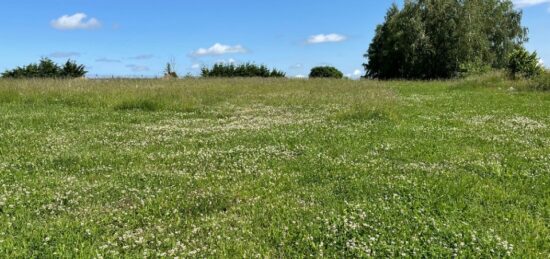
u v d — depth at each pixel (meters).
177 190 8.97
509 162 11.14
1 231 6.71
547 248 6.50
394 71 73.69
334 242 6.57
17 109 20.47
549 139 14.12
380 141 13.68
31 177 9.63
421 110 21.70
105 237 6.69
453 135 14.80
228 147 12.97
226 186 9.25
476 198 8.48
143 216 7.63
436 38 64.88
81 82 32.84
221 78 49.38
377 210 7.72
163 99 23.41
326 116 19.66
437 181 9.45
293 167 10.67
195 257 6.14
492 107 23.00
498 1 71.94
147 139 14.19
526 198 8.52
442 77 66.12
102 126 16.59
